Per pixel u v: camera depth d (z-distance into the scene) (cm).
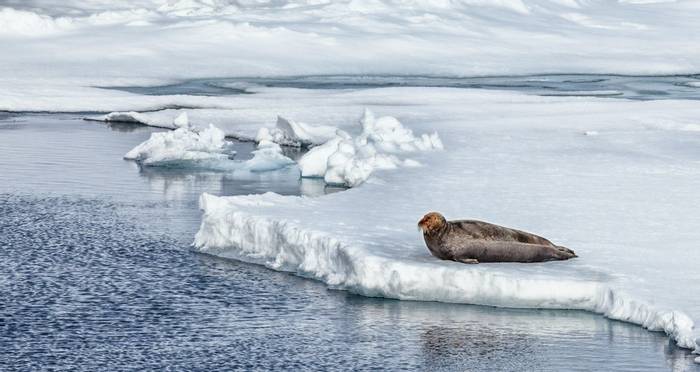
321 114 4316
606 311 1711
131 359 1622
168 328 1748
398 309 1788
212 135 3422
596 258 1859
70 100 4859
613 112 4316
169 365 1598
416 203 2312
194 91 5431
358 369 1577
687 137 3466
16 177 2975
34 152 3444
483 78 6325
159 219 2469
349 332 1712
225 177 3055
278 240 2052
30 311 1828
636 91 5644
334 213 2178
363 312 1788
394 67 6594
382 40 7350
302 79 6084
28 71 5903
